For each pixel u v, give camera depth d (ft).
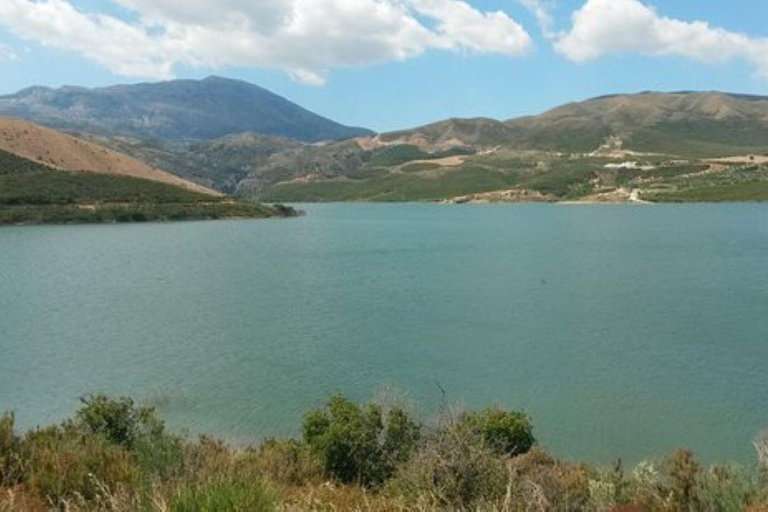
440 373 138.41
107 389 129.08
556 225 636.07
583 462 79.30
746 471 35.53
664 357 147.84
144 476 35.12
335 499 38.24
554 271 307.78
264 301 233.55
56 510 31.12
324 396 123.44
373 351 157.89
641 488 34.96
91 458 38.09
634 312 203.72
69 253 405.39
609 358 148.25
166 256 391.65
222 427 107.04
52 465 36.50
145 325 191.93
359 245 461.78
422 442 62.13
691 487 29.76
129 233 572.51
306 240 508.12
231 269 330.75
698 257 353.72
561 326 184.24
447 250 418.72
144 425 66.49
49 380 135.95
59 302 233.35
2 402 122.21
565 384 128.88
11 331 183.83
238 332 181.16
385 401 97.30
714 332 172.45
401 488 37.37
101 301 235.20
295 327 187.62
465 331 179.42
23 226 638.53
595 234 519.19
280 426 107.65
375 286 267.59
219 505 22.27
